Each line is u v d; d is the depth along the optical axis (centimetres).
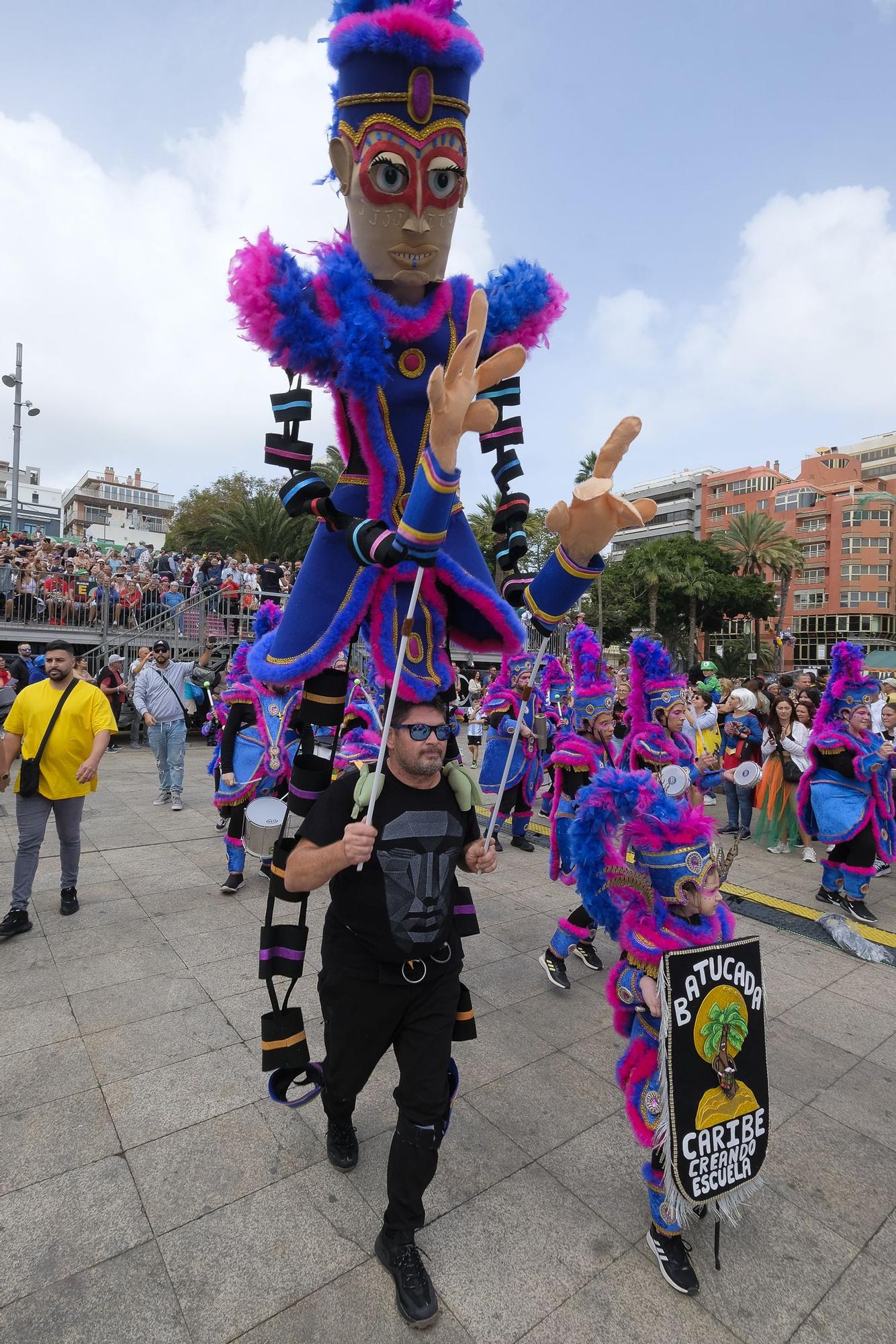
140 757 1271
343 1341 204
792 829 779
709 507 8119
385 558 209
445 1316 214
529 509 284
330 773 258
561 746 473
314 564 249
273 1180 264
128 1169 267
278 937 258
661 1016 228
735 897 613
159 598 1683
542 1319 214
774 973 464
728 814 866
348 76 238
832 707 591
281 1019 257
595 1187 268
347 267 240
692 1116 225
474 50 235
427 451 197
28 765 468
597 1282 228
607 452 233
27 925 477
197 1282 221
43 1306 211
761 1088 242
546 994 421
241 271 230
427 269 252
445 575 245
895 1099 332
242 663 571
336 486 254
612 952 492
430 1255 236
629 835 248
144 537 8119
